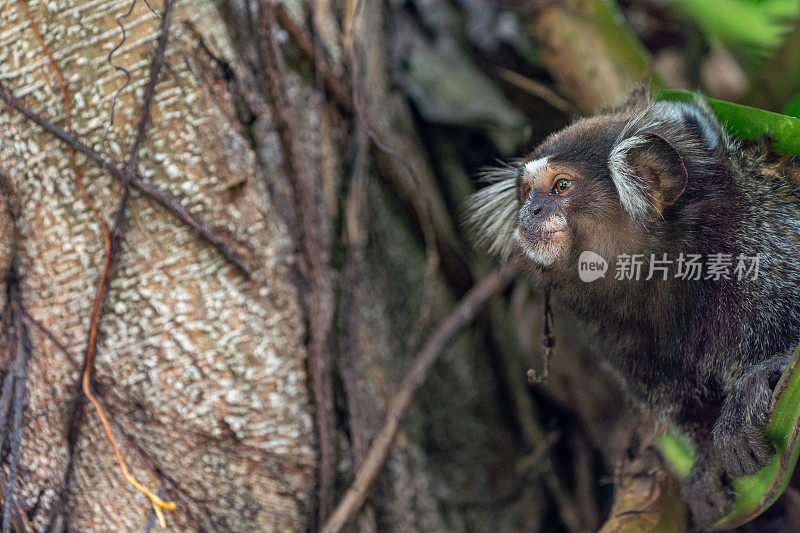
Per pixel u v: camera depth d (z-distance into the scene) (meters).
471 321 6.05
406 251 5.84
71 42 3.82
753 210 3.71
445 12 6.21
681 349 3.96
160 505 3.85
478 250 5.98
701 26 5.26
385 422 4.78
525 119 6.08
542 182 4.00
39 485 4.05
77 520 4.07
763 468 3.41
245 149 4.13
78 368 4.02
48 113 3.88
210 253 4.07
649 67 4.68
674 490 4.14
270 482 4.26
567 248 3.94
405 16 6.07
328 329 4.41
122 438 4.07
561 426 6.27
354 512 4.40
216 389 4.12
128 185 3.89
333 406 4.54
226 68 4.14
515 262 4.54
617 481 4.37
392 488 5.11
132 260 3.99
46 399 4.03
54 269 4.00
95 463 4.06
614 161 3.80
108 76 3.84
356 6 4.70
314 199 4.50
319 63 4.74
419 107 5.96
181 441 4.12
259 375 4.17
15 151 3.94
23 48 3.85
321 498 4.34
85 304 4.02
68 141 3.86
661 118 3.87
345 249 4.91
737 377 3.67
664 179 3.65
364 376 4.99
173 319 4.05
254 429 4.19
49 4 3.80
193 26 3.97
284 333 4.23
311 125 4.95
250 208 4.14
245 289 4.14
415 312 5.84
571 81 5.26
